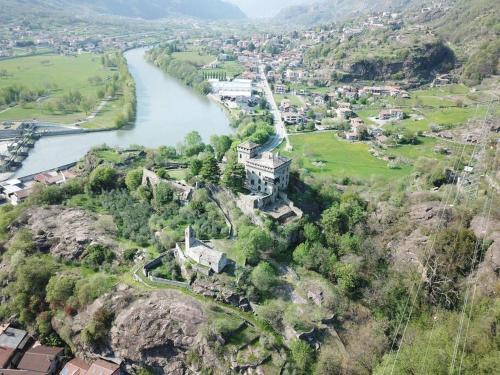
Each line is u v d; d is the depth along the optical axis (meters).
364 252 166.38
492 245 153.75
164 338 134.38
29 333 150.25
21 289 154.62
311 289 148.12
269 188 184.62
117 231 179.38
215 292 144.88
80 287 148.75
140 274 155.75
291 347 131.25
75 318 145.50
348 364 128.12
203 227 173.50
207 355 130.00
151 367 135.75
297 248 162.00
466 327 127.19
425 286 152.38
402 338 132.88
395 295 150.00
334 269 155.75
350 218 181.12
